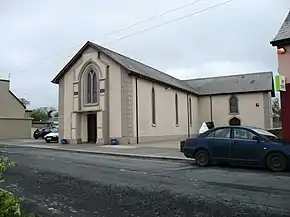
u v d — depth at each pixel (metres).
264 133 12.78
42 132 43.78
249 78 45.81
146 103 30.61
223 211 6.36
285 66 16.05
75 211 6.58
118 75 28.05
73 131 29.91
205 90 46.22
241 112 43.50
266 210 6.38
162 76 37.69
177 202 7.08
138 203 7.05
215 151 12.99
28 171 11.56
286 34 16.14
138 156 17.80
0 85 43.66
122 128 27.44
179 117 38.16
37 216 5.82
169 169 12.23
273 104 54.16
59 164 13.67
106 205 6.96
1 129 43.09
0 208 3.93
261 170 11.96
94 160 15.52
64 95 31.22
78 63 30.47
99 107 28.62
